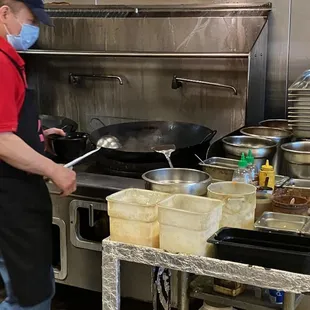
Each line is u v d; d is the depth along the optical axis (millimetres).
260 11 2955
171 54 2961
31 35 1998
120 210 1816
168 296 2227
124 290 2498
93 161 2805
